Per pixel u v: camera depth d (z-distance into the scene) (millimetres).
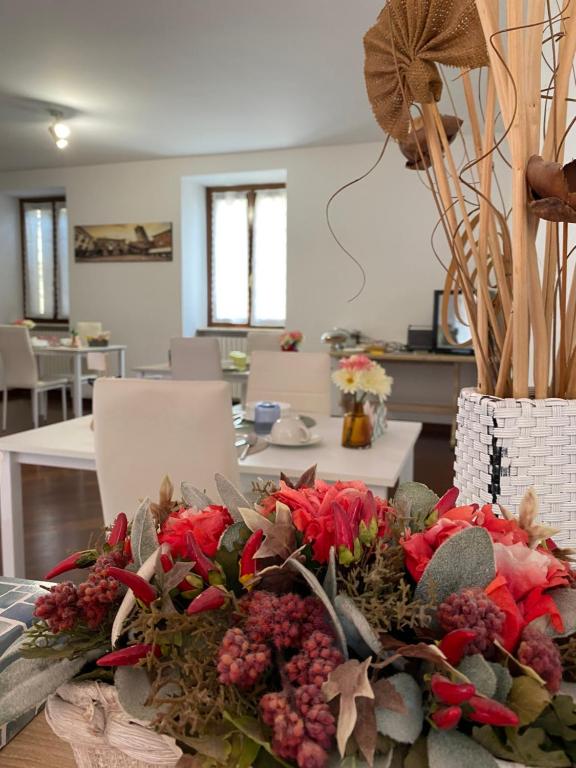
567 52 688
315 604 411
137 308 7191
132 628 437
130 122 5438
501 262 767
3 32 3676
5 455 1899
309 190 6340
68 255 7445
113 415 1498
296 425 1933
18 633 826
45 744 624
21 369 5750
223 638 401
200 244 7258
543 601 430
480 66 679
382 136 5836
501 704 369
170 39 3760
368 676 401
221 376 4469
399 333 6191
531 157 651
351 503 464
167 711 404
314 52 3920
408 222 6062
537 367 769
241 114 5188
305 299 6477
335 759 365
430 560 427
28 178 7492
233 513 508
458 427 857
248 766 370
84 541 3006
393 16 717
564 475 755
